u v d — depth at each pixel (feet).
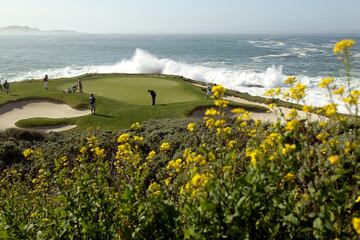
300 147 9.36
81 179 12.34
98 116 70.28
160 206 10.57
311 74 192.13
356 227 6.56
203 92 95.55
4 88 105.91
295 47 477.77
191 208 9.57
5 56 363.15
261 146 10.11
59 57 357.20
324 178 10.05
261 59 302.25
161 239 10.38
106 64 281.13
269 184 9.43
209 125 12.19
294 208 9.61
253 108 72.43
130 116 69.05
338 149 10.30
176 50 463.42
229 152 11.54
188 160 12.76
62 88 105.09
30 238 12.82
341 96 12.76
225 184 9.45
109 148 34.32
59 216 12.47
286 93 12.26
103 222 11.32
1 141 44.60
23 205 18.79
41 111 79.77
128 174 14.07
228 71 199.21
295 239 9.34
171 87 100.68
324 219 8.49
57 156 35.32
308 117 11.41
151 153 15.97
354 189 9.20
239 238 8.61
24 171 33.68
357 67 168.96
